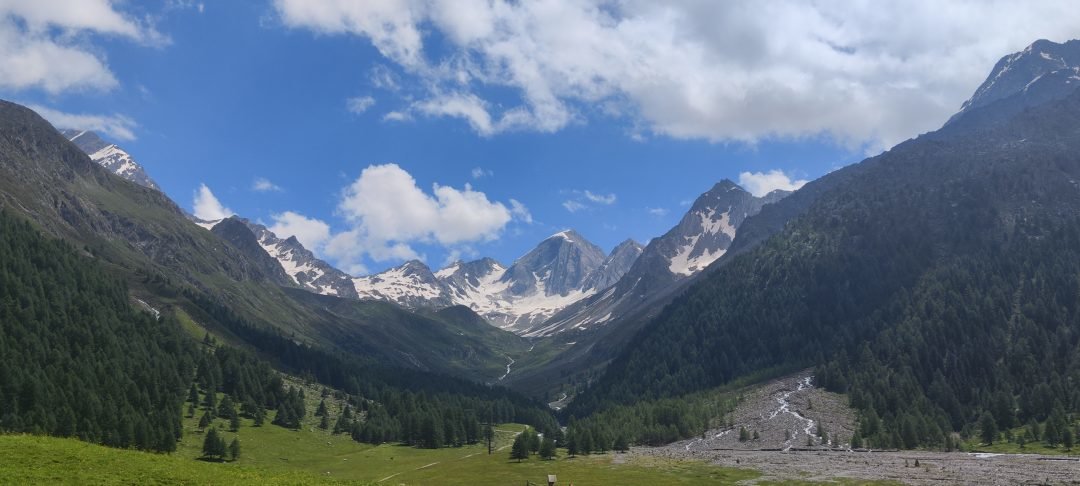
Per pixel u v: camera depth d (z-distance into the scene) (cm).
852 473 14912
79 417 19112
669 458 19288
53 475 6397
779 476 14912
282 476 7738
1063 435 19675
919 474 14400
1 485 5922
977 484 12725
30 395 19438
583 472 17075
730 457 19125
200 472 7344
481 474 17925
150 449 18525
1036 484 12556
